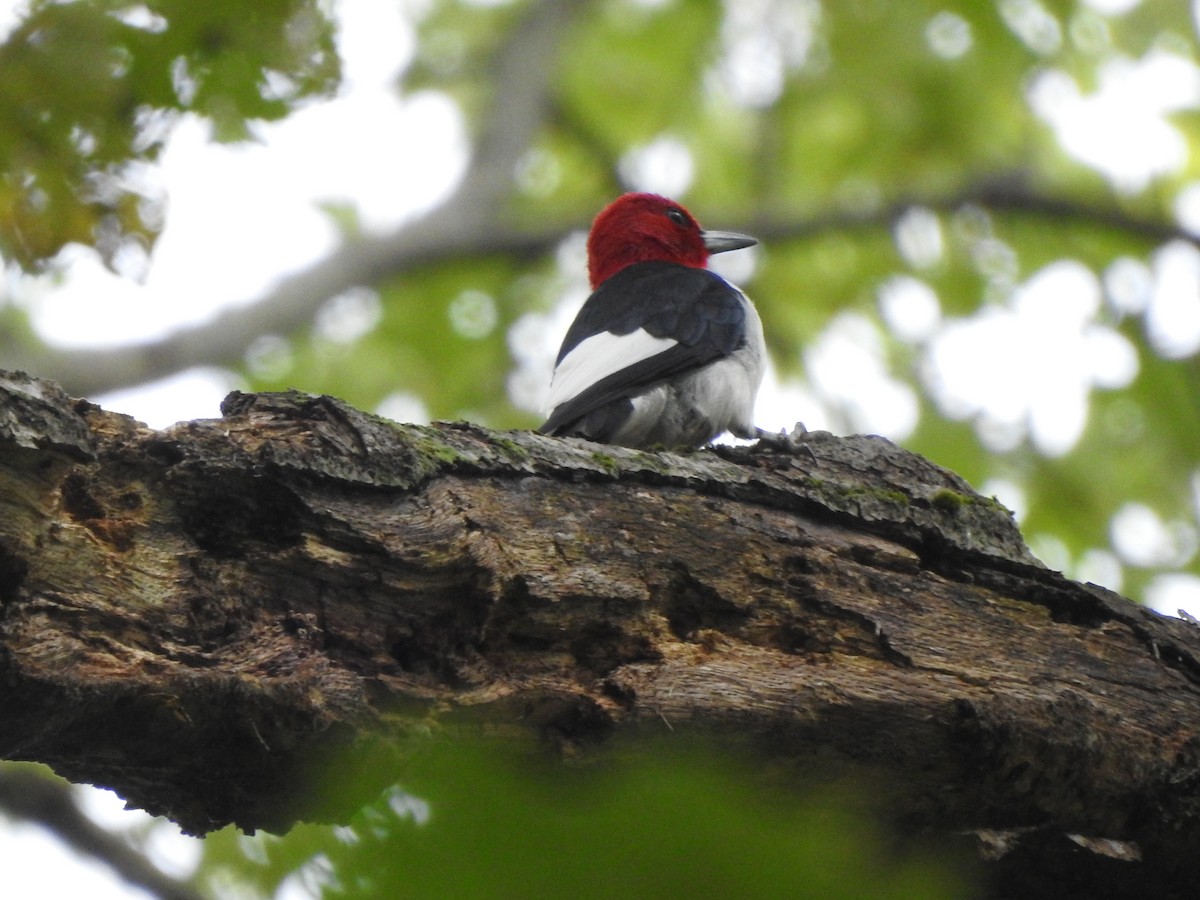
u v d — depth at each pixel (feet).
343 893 9.98
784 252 89.92
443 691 20.74
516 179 89.97
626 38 91.81
